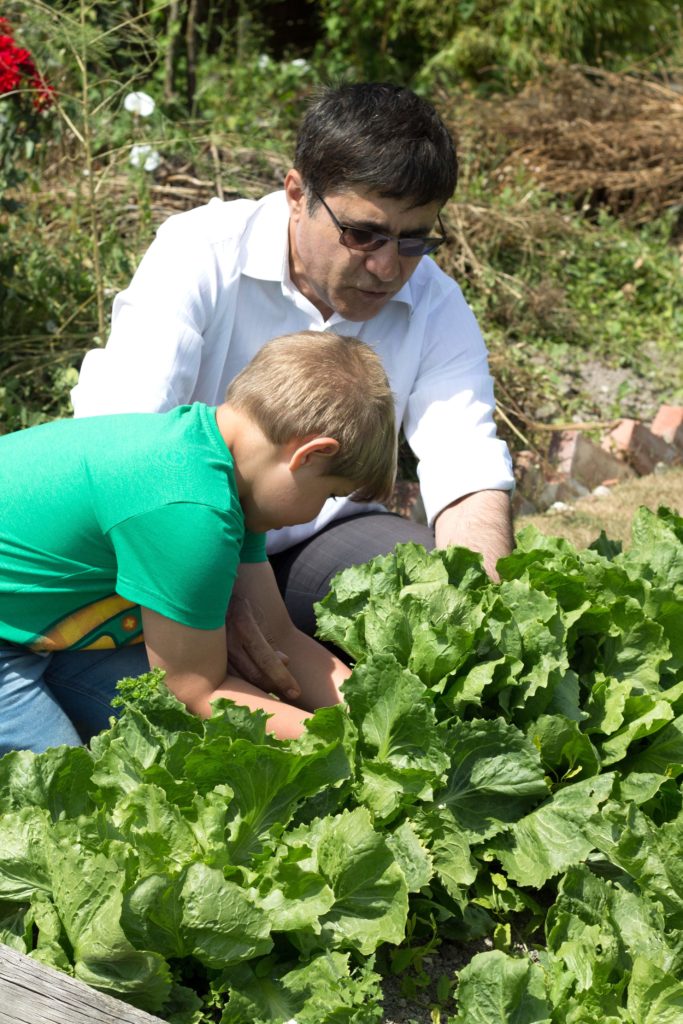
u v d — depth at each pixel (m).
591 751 1.94
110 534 1.85
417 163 2.25
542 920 1.84
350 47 9.73
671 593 2.15
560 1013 1.56
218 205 2.62
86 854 1.49
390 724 1.82
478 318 5.93
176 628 1.84
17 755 1.65
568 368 6.04
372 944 1.59
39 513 1.92
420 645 1.91
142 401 2.37
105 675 2.09
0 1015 1.38
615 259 6.95
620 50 9.77
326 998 1.52
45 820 1.56
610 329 6.40
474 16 9.43
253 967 1.57
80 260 4.83
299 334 1.95
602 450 5.13
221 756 1.65
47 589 1.95
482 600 2.00
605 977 1.58
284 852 1.65
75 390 2.46
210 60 7.95
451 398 2.72
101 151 5.69
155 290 2.50
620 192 7.69
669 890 1.71
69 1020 1.39
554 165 7.65
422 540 2.56
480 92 8.73
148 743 1.72
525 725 1.97
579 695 2.08
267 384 1.84
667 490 4.65
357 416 1.84
